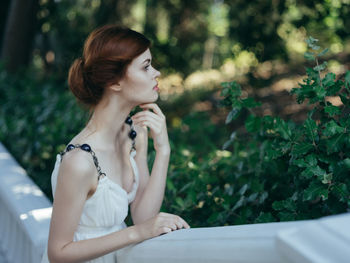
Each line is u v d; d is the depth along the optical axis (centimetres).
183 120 395
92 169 172
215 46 1373
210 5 1353
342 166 183
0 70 716
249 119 236
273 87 1059
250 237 108
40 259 216
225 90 241
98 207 179
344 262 82
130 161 203
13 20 989
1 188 288
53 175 183
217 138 556
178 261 135
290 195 226
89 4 1192
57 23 1138
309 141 203
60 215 169
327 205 195
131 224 290
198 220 272
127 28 179
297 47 902
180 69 1368
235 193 268
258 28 868
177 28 1365
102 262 179
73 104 450
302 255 88
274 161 230
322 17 801
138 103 185
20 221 244
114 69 175
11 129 450
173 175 298
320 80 202
